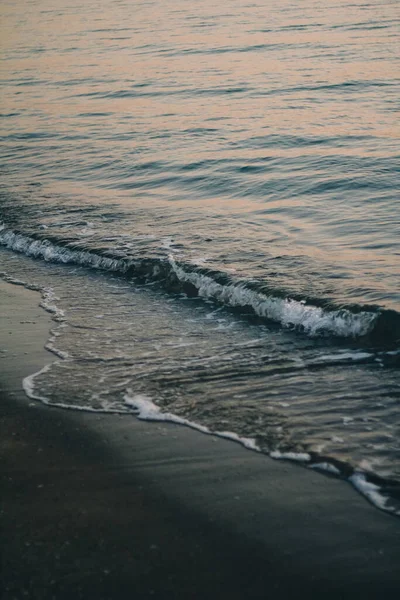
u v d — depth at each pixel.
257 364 6.70
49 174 15.39
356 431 5.36
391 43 31.59
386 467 4.84
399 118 18.14
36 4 80.25
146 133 18.47
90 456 5.07
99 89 26.05
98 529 4.20
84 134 19.08
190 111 20.84
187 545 4.04
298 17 43.88
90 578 3.79
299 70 26.52
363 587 3.71
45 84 28.66
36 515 4.36
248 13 48.75
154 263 9.52
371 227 10.48
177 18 50.12
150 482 4.71
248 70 27.47
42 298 8.95
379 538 4.07
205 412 5.75
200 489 4.62
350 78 24.03
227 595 3.67
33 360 6.96
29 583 3.77
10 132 20.14
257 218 11.35
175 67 29.72
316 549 4.00
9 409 5.90
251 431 5.41
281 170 14.16
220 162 15.08
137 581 3.77
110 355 7.03
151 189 13.68
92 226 11.44
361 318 7.27
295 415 5.66
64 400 6.04
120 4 69.25
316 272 8.68
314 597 3.66
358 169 13.73
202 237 10.48
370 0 50.19
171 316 8.12
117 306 8.52
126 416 5.71
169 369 6.64
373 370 6.42
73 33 48.09
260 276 8.65
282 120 18.77
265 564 3.88
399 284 8.08
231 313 8.13
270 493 4.56
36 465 4.96
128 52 35.97
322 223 10.88
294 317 7.68
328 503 4.44
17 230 11.50
